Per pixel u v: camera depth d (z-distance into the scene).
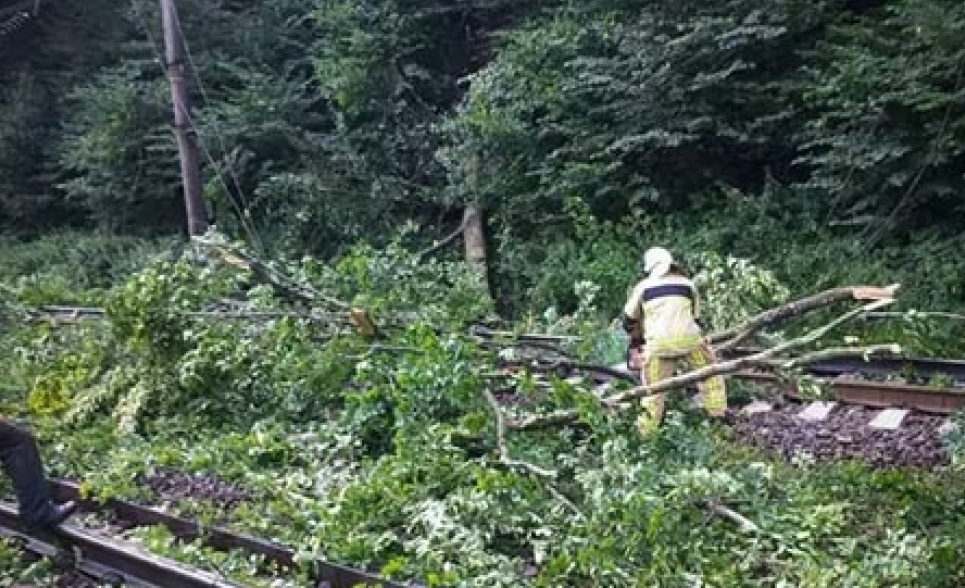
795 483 6.90
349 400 8.00
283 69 22.25
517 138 17.02
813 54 14.46
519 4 20.55
